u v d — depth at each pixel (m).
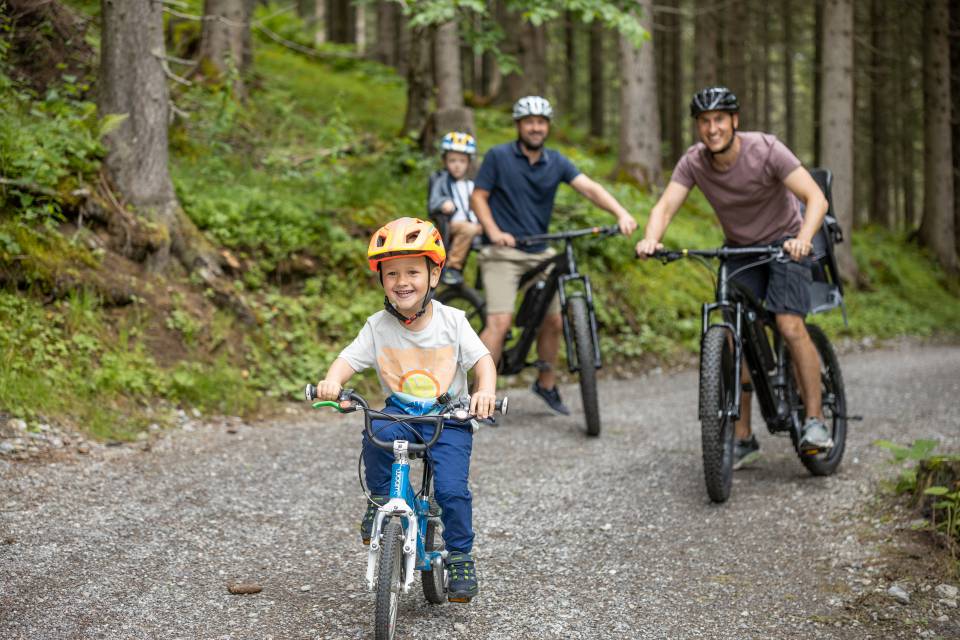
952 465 4.09
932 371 9.03
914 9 21.02
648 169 15.12
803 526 4.24
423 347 3.15
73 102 7.60
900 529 4.04
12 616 3.06
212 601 3.33
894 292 16.25
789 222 4.91
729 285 4.76
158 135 7.09
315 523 4.27
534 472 5.29
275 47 18.17
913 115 24.83
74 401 5.47
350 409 2.96
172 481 4.73
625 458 5.61
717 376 4.50
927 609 3.34
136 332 6.29
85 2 11.65
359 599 3.40
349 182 9.47
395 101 16.42
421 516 3.14
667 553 3.98
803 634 3.19
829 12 15.02
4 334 5.50
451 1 8.39
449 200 7.08
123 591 3.35
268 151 9.92
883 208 25.02
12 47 7.76
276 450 5.52
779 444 5.90
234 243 7.52
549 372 6.77
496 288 6.30
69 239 6.36
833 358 5.14
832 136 15.15
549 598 3.48
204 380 6.27
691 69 34.66
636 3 8.70
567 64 27.00
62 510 4.12
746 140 4.75
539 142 6.11
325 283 7.98
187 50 12.89
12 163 6.21
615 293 10.27
